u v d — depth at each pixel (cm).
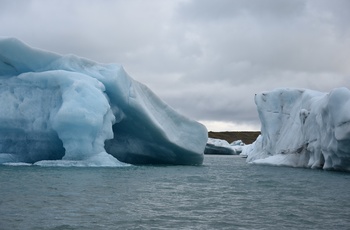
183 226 843
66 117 2141
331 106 2361
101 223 852
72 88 2214
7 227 802
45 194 1208
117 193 1273
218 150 7581
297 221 906
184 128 2927
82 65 2495
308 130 2869
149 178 1780
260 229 830
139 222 869
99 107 2234
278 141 3359
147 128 2662
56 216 905
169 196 1246
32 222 845
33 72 2402
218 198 1233
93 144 2283
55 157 2459
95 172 1916
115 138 2802
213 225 857
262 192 1402
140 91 2769
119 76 2478
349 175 2167
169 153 2853
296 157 3023
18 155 2400
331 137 2430
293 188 1534
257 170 2573
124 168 2273
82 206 1027
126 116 2641
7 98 2331
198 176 2005
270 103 3512
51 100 2312
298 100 3347
